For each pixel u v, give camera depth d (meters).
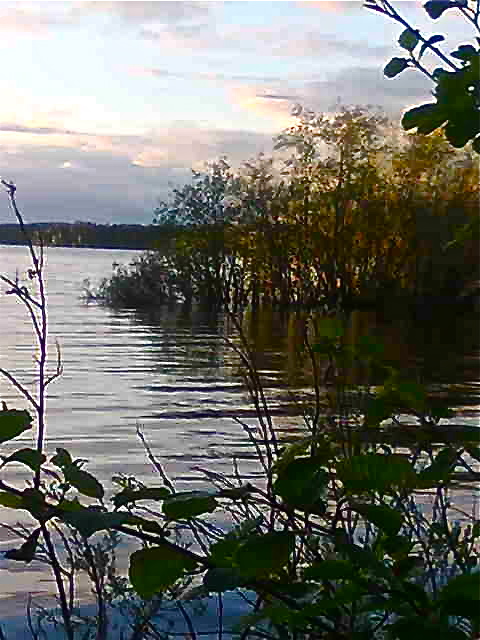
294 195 51.41
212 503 1.54
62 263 127.62
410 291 44.97
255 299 51.47
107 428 19.00
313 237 49.44
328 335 2.18
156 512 1.78
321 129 51.25
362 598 1.61
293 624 1.69
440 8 1.91
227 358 34.16
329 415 2.21
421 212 45.00
